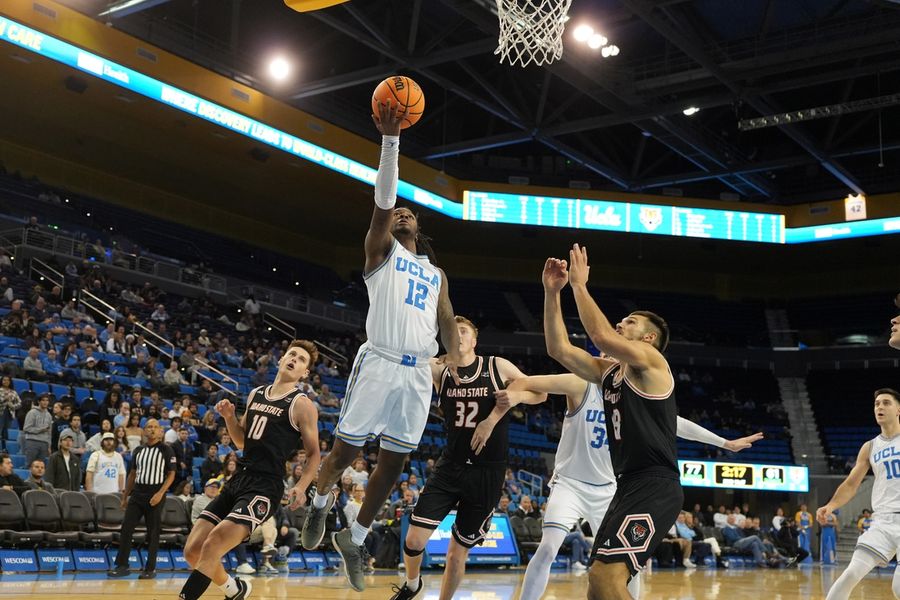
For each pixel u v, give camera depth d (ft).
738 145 91.71
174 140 76.23
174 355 60.80
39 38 57.00
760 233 92.79
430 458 61.57
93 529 35.12
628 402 14.23
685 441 86.43
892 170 93.45
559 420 84.02
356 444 15.89
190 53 66.64
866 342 99.91
